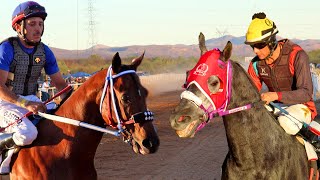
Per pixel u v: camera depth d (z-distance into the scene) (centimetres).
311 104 520
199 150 1198
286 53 495
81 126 496
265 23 483
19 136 486
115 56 475
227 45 430
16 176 499
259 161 457
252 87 458
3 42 518
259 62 515
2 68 509
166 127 1639
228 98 433
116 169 998
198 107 420
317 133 505
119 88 473
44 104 519
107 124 500
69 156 492
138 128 469
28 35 519
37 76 546
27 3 520
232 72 442
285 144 475
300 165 483
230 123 452
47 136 500
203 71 424
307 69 485
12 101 506
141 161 1077
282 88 511
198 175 938
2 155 509
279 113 509
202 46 450
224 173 482
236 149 457
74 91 516
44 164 488
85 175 501
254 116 455
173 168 999
